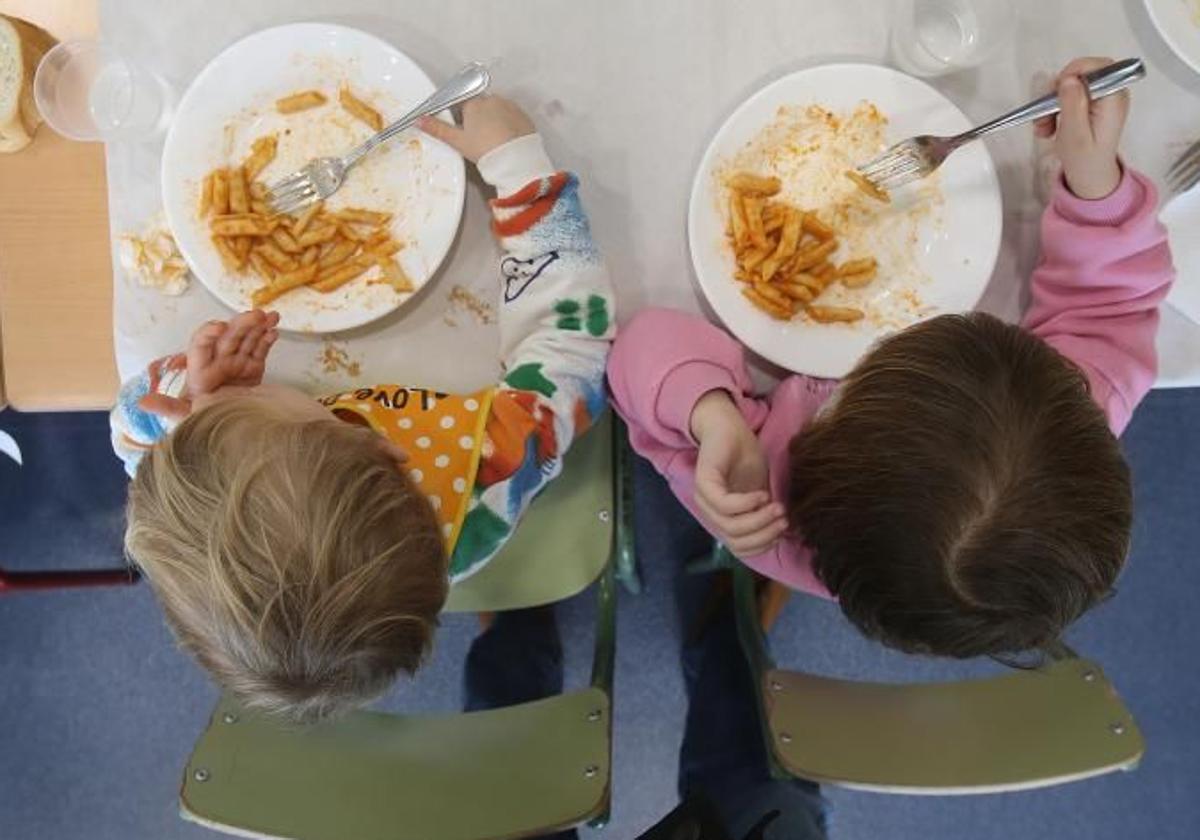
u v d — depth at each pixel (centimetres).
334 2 77
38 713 135
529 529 91
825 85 75
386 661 64
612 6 76
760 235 75
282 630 59
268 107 75
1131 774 134
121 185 76
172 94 76
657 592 133
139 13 76
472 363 78
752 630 107
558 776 73
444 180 75
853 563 62
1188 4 76
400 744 78
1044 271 76
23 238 76
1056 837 134
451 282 77
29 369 77
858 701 84
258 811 68
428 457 74
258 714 70
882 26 77
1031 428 59
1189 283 76
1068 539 59
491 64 77
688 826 91
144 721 135
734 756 109
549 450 77
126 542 65
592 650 134
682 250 78
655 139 77
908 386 61
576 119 77
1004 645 63
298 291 75
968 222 76
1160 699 135
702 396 72
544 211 74
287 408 66
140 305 76
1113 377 74
